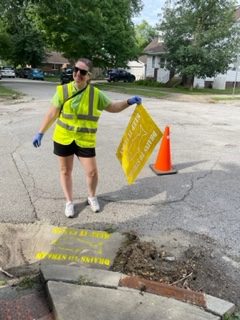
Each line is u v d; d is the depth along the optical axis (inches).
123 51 1348.4
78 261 135.0
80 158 169.3
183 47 1113.4
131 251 142.4
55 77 2080.5
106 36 1273.4
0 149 285.0
